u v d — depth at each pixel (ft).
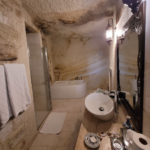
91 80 12.05
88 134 2.55
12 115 3.38
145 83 1.99
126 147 2.00
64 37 11.05
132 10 2.28
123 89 3.94
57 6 5.09
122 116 3.28
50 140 4.86
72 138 4.94
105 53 11.19
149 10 1.77
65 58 12.03
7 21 3.52
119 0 4.31
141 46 2.02
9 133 3.36
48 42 10.50
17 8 4.17
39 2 4.71
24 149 4.12
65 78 12.42
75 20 6.81
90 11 5.65
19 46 4.17
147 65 1.89
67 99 9.80
